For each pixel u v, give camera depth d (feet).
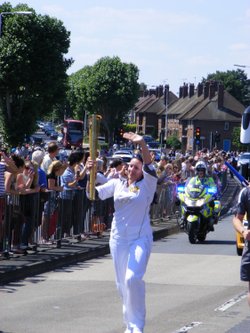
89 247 64.28
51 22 271.08
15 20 266.36
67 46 274.98
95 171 34.78
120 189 34.12
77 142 391.04
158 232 82.53
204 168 78.38
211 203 77.77
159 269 57.36
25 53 265.75
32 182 57.93
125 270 34.06
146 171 33.83
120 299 44.09
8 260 54.80
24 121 280.92
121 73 507.30
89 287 48.21
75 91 527.81
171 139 513.04
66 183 65.98
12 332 35.12
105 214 75.41
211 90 554.05
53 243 63.05
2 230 54.13
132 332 32.86
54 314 39.47
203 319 38.88
